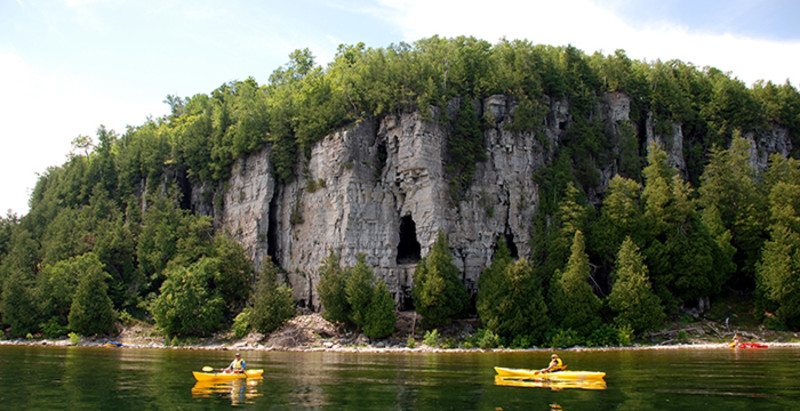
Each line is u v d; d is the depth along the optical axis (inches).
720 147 3941.9
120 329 3476.9
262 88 5369.1
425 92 3464.6
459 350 2760.8
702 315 3179.1
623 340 2790.4
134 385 1437.0
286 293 3257.9
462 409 1106.7
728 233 3255.4
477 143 3555.6
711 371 1648.6
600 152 3934.5
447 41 4375.0
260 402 1189.1
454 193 3472.0
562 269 3161.9
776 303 2992.1
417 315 3179.1
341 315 3038.9
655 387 1350.9
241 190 4030.5
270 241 3922.2
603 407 1111.6
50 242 4212.6
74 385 1433.3
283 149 3836.1
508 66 3814.0
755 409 1077.8
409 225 3654.0
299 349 2928.2
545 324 2849.4
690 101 4544.8
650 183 3476.9
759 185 3681.1
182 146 4544.8
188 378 1582.2
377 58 3759.8
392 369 1834.4
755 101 4510.3
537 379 1544.0
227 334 3304.6
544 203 3501.5
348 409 1110.4
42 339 3415.4
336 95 3666.3
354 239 3395.7
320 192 3612.2
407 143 3430.1
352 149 3484.3
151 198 4370.1
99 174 4867.1
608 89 4173.2
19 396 1262.3
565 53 4266.7
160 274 3818.9
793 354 2202.3
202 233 4001.0
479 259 3444.9
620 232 3238.2
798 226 3085.6
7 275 3922.2
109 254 3929.6
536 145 3666.3
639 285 2878.9
